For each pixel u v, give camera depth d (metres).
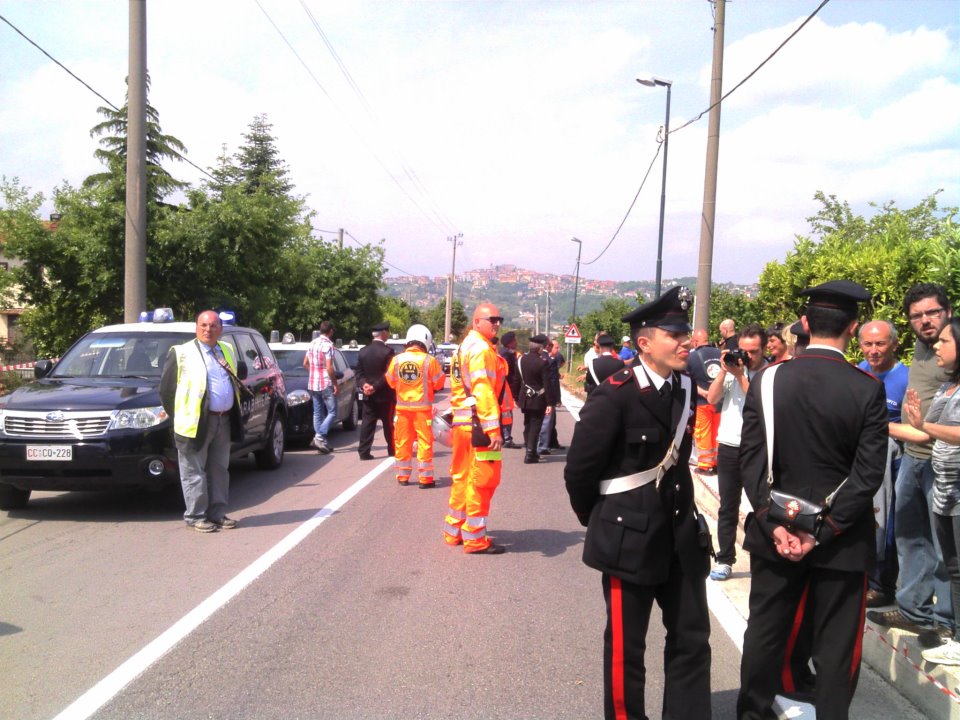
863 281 7.91
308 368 13.29
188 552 6.82
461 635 5.00
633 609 3.60
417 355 9.80
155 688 4.21
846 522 3.31
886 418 3.35
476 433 6.76
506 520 8.27
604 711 3.79
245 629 5.06
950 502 4.00
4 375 17.66
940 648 4.04
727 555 6.19
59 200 16.44
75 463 7.58
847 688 3.42
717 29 13.65
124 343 9.40
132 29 12.71
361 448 12.12
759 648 3.63
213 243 17.62
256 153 46.81
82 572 6.22
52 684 4.24
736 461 6.11
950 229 6.70
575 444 3.63
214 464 7.67
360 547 7.03
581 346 51.38
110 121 26.61
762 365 6.16
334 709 3.99
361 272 33.56
